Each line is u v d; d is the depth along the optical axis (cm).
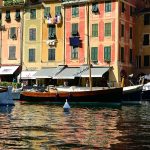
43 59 6744
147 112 3538
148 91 5456
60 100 4559
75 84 6247
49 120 2686
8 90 4178
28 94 4728
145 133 1998
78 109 3878
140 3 6812
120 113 3403
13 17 7094
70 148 1577
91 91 4450
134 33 6631
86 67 6203
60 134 1956
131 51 6531
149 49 6469
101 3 6275
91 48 6331
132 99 4828
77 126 2316
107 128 2222
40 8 6812
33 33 6869
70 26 6519
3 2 7175
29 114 3192
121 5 6234
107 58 6191
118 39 6141
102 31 6259
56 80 6438
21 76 6738
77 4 6450
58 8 6644
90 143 1689
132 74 6000
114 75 6125
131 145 1641
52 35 6650
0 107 3991
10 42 7094
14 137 1845
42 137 1850
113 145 1641
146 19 6525
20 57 6975
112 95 4394
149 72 6431
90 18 6359
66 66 6494
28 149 1553
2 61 7144
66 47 6538
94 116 3059
